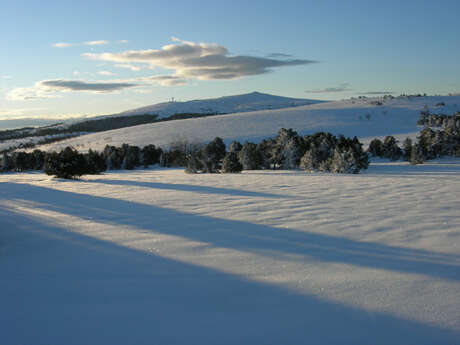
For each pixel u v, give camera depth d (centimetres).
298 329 278
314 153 3428
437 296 333
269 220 684
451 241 517
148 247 507
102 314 305
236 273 400
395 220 666
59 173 1891
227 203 902
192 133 13075
